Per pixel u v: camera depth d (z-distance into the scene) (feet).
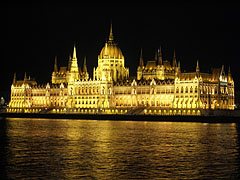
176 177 323.16
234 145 485.97
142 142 515.09
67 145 485.97
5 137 573.74
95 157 400.67
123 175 328.90
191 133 627.05
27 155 411.13
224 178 320.70
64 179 317.22
